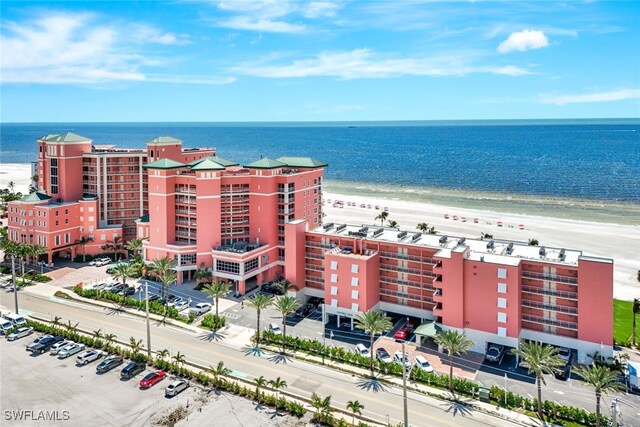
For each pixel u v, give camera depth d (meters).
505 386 74.06
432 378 73.81
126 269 111.62
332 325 97.06
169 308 99.38
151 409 66.25
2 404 67.06
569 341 82.06
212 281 116.12
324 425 62.78
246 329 94.12
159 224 121.38
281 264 123.25
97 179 139.25
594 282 79.56
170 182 120.88
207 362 80.12
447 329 87.69
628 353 84.75
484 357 83.75
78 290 110.06
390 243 97.50
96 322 95.81
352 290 95.62
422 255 95.06
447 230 182.50
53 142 134.88
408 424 63.38
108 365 77.25
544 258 87.06
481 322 85.25
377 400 69.31
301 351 84.81
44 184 143.12
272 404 67.44
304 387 72.69
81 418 64.00
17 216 132.50
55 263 133.50
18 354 82.38
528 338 85.38
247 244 120.69
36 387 71.81
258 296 89.38
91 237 137.75
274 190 120.62
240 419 63.94
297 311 104.06
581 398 70.69
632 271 133.38
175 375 75.38
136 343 81.75
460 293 86.00
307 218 129.88
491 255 89.69
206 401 68.31
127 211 144.25
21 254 120.19
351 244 103.88
